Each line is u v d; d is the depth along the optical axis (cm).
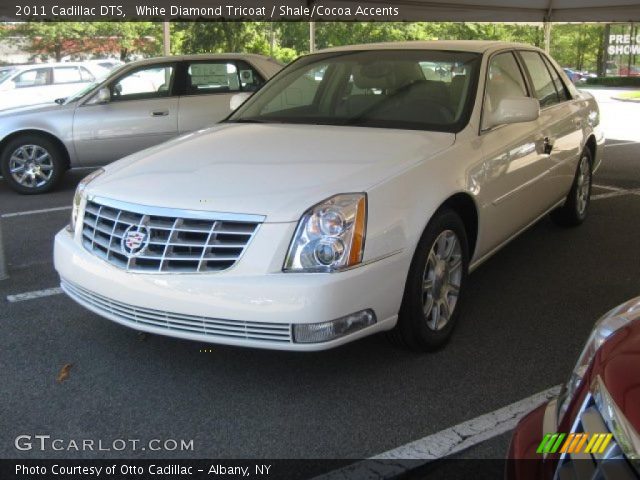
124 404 319
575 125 557
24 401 322
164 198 319
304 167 335
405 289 334
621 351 182
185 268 307
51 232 632
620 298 448
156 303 310
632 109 2072
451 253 369
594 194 760
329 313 292
